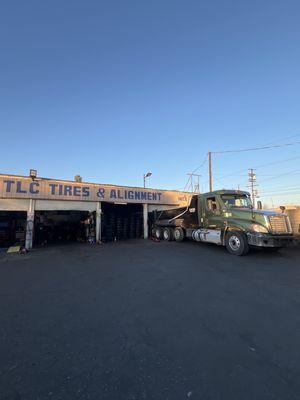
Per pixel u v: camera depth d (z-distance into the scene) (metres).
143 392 2.54
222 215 12.45
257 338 3.67
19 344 3.54
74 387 2.63
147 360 3.11
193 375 2.81
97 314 4.59
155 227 18.97
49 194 15.34
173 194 21.12
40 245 15.86
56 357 3.20
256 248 12.03
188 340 3.61
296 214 16.92
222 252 11.97
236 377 2.77
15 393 2.54
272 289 6.08
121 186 18.45
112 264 9.27
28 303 5.20
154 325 4.11
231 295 5.63
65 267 8.88
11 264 9.62
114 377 2.79
